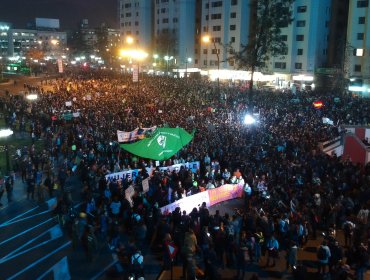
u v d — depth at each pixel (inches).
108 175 790.5
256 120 1358.3
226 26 3435.0
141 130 959.0
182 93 2066.9
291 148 1008.9
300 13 2915.8
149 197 693.3
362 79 2544.3
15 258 573.0
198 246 552.4
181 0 3831.2
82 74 3383.4
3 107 1691.7
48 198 797.9
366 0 2541.8
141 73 3435.0
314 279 528.1
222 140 1059.9
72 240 603.8
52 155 1033.5
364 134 1222.3
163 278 520.7
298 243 585.6
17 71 4180.6
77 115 1348.4
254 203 729.0
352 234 600.4
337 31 3002.0
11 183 815.7
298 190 709.3
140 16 4466.0
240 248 519.5
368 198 686.5
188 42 3902.6
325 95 2065.7
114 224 594.2
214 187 796.0
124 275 526.6
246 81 3031.5
